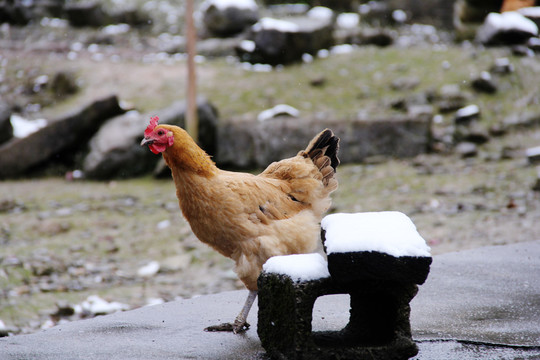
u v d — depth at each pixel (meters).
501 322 4.07
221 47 18.88
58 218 10.92
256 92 16.12
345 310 4.46
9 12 21.59
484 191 11.22
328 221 3.55
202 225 4.12
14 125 15.22
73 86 17.14
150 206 11.64
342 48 18.64
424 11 21.67
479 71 16.06
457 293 4.68
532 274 5.13
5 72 18.12
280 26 17.66
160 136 3.97
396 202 10.93
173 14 22.14
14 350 3.68
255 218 4.10
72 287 8.41
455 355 3.52
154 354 3.61
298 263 3.44
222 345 3.79
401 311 3.40
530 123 14.37
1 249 9.52
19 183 13.33
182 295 8.17
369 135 13.67
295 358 3.32
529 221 9.43
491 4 18.83
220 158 13.97
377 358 3.37
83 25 21.66
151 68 17.83
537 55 17.00
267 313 3.55
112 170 13.49
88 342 3.84
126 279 8.77
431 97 15.33
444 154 13.58
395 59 17.45
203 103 13.90
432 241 8.95
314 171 4.47
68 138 14.01
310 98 15.82
